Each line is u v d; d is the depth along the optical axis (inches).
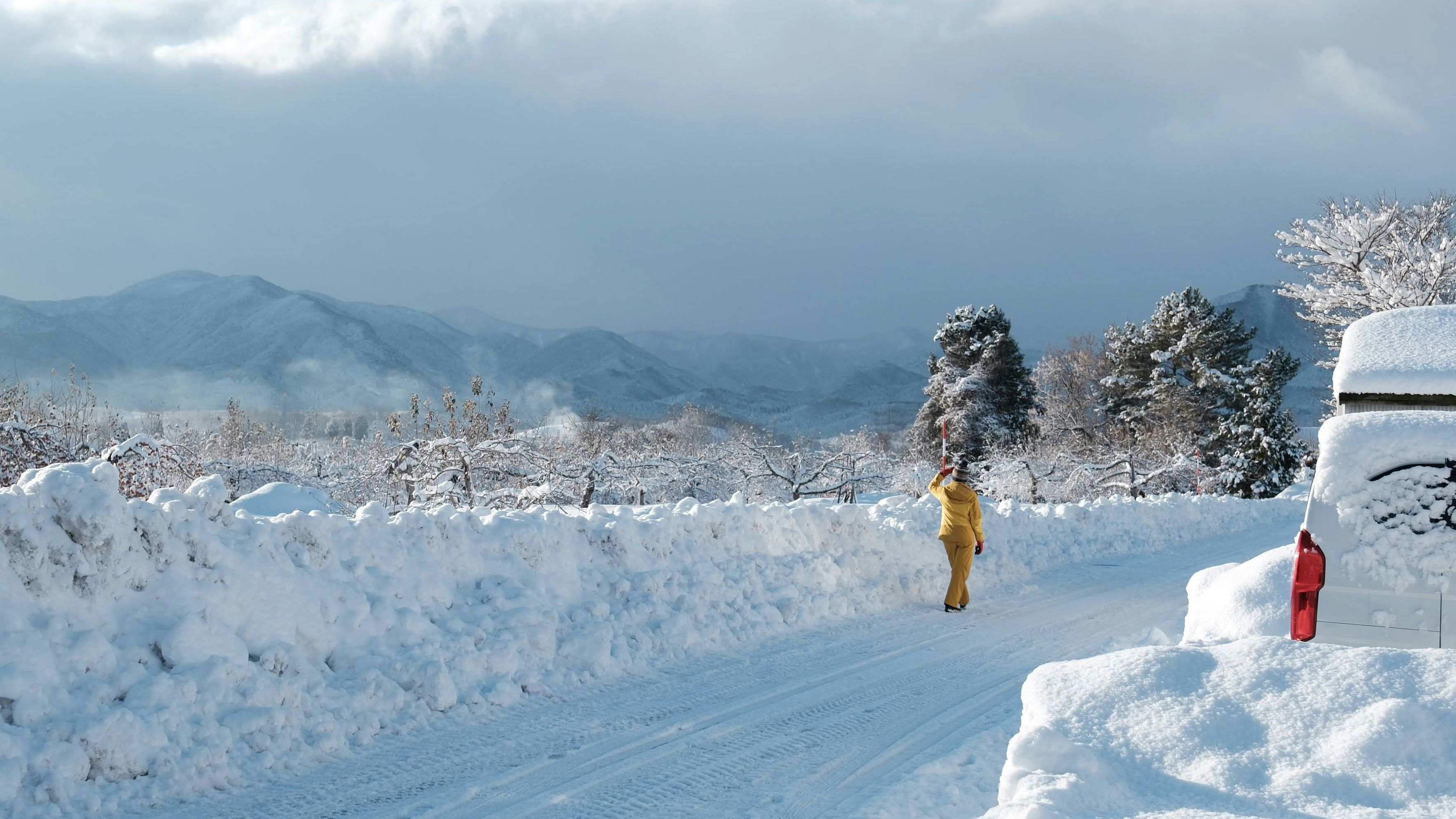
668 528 371.9
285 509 481.4
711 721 253.1
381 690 239.9
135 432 686.5
